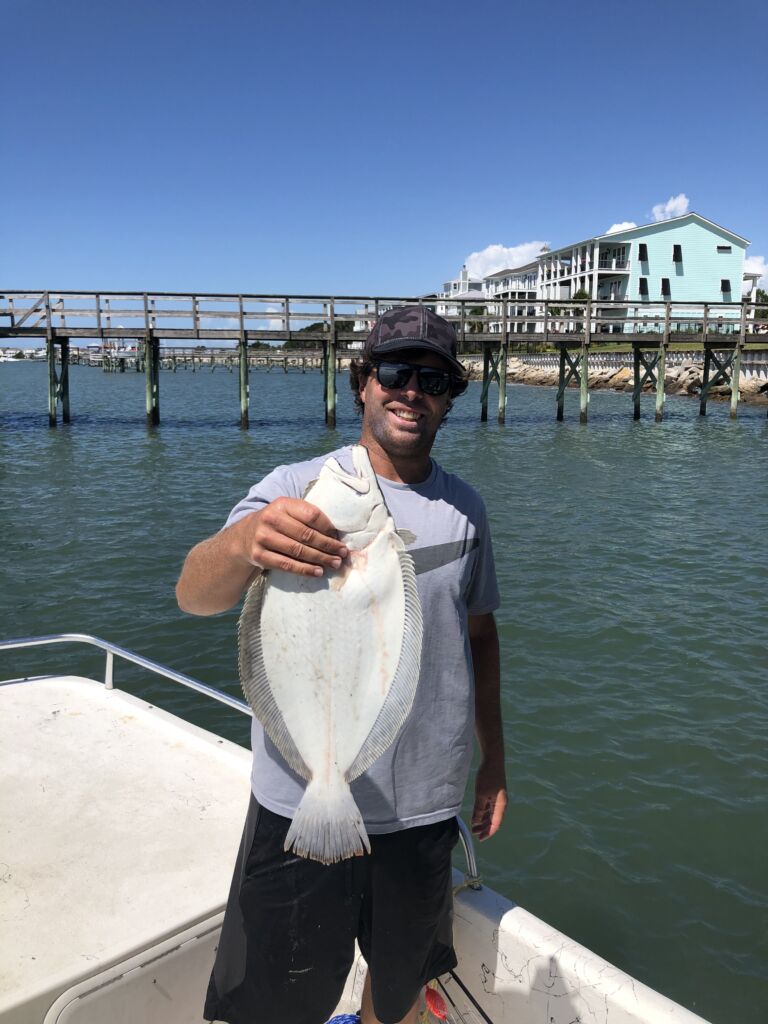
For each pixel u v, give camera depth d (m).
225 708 6.83
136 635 8.39
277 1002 1.86
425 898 1.90
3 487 17.28
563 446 25.17
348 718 1.65
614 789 5.64
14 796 3.08
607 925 4.43
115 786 3.16
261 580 1.64
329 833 1.59
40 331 27.31
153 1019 2.29
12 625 8.69
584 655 7.93
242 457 22.36
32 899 2.49
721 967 4.13
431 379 1.83
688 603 9.53
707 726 6.50
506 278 81.19
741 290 59.53
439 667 1.89
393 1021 1.96
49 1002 2.11
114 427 29.86
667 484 18.33
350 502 1.63
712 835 5.15
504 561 11.40
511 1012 2.24
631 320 30.61
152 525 13.66
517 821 5.30
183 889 2.55
